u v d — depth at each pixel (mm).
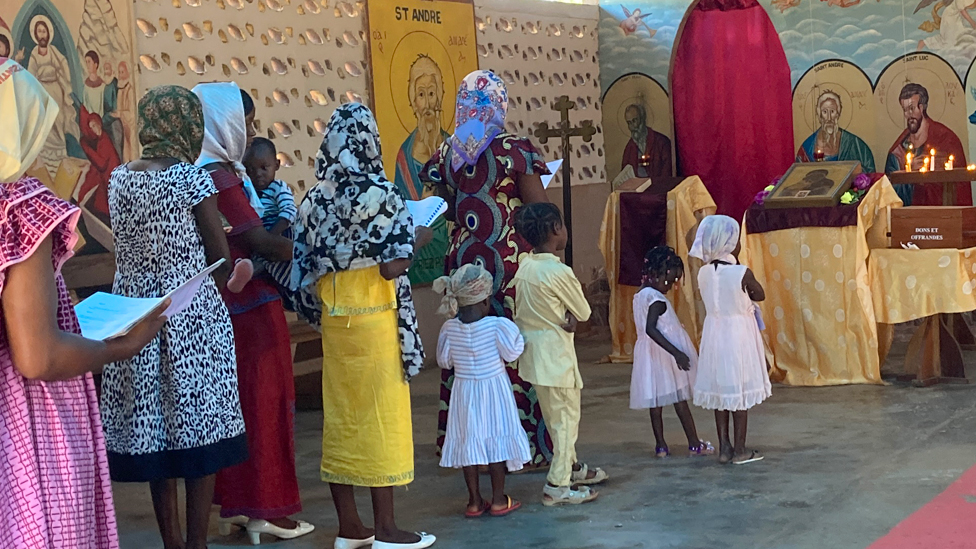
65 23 5883
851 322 6527
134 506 4695
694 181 7887
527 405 4902
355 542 3861
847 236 6484
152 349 3225
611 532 3934
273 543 4008
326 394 3758
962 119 8688
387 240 3561
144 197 3199
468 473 4219
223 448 3291
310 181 7445
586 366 7938
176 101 3275
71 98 5906
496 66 9055
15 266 1865
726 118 9586
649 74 9898
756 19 9461
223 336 3320
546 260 4285
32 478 1943
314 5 7504
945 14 8672
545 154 9492
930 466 4598
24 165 1909
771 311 6848
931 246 6270
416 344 3732
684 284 7641
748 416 5883
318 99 7523
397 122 8102
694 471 4770
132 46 6277
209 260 3244
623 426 5820
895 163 9023
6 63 1912
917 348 6562
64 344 1913
